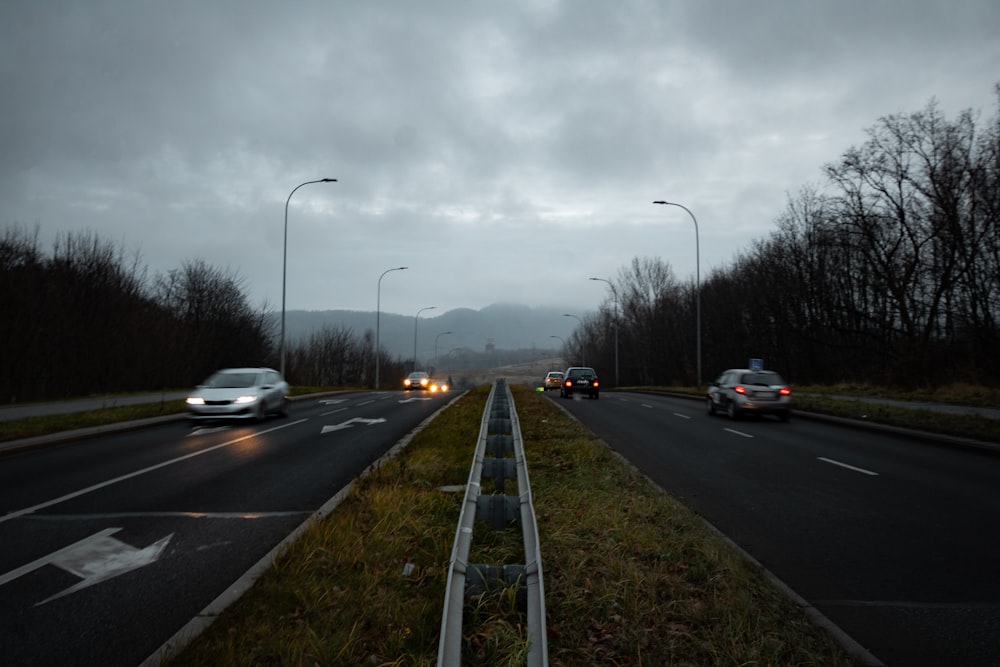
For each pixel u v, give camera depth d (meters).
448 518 6.94
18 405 23.58
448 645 3.25
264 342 57.00
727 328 65.19
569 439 13.77
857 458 12.29
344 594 4.87
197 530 7.16
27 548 6.49
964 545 6.52
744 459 12.14
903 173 36.97
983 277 32.91
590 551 5.79
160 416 20.09
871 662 3.91
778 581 5.28
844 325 48.97
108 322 34.19
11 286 27.89
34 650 4.18
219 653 3.91
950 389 24.86
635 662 3.86
